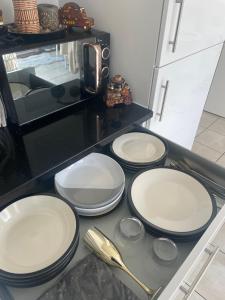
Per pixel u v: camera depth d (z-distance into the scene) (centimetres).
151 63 95
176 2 82
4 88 80
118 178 80
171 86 109
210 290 120
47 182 76
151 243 65
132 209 69
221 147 220
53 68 87
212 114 267
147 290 55
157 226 65
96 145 85
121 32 97
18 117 86
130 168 83
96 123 95
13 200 67
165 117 120
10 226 65
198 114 159
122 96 103
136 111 103
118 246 64
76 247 60
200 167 85
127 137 97
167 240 63
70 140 86
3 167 74
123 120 97
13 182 69
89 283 55
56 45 83
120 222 68
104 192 77
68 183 80
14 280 53
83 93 103
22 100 84
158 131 122
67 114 100
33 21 80
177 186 78
